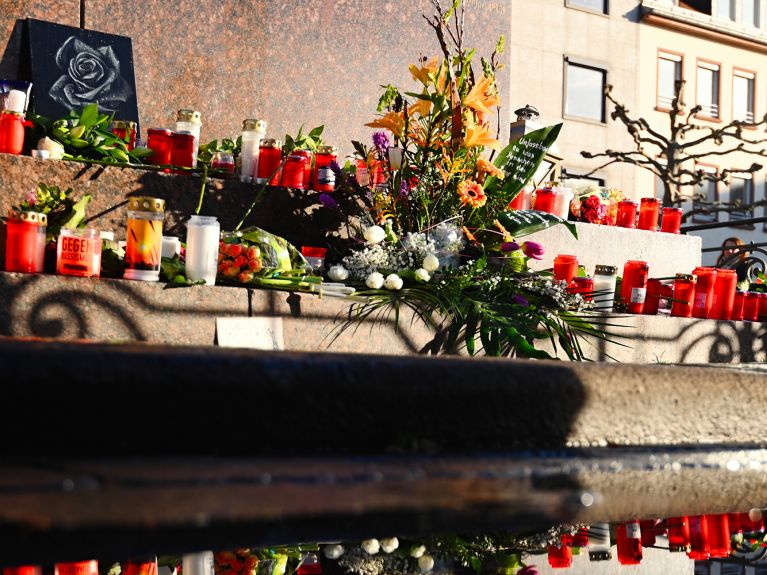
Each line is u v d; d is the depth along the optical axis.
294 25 5.00
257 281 3.01
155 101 4.59
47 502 1.16
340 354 1.74
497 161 3.96
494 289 3.51
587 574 1.07
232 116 4.81
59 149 3.21
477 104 3.65
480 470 1.60
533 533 1.24
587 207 4.65
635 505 1.48
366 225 3.65
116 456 1.45
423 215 3.63
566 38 22.23
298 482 1.40
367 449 1.66
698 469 1.84
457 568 1.05
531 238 4.28
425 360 1.75
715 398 2.06
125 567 0.97
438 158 3.65
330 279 3.34
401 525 1.21
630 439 1.95
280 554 1.05
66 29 4.33
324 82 5.09
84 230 2.74
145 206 2.84
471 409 1.76
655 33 23.64
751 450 1.99
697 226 7.25
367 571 1.02
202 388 1.52
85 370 1.45
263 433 1.58
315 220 3.63
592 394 1.89
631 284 4.14
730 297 4.50
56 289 2.68
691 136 24.11
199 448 1.53
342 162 5.12
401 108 3.73
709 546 1.26
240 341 2.91
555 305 3.58
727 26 24.41
